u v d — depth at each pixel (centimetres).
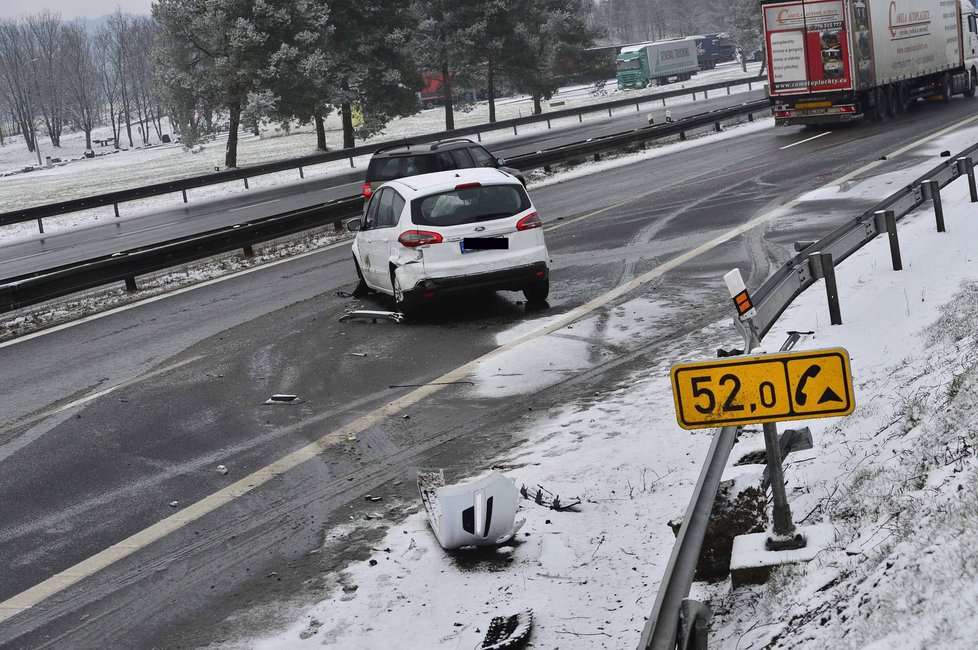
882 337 899
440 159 1975
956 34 3925
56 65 16350
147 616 596
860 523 508
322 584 616
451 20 6338
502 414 914
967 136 2545
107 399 1093
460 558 629
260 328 1382
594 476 733
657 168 2928
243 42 5106
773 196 2016
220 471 831
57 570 670
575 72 7481
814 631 398
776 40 3278
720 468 504
